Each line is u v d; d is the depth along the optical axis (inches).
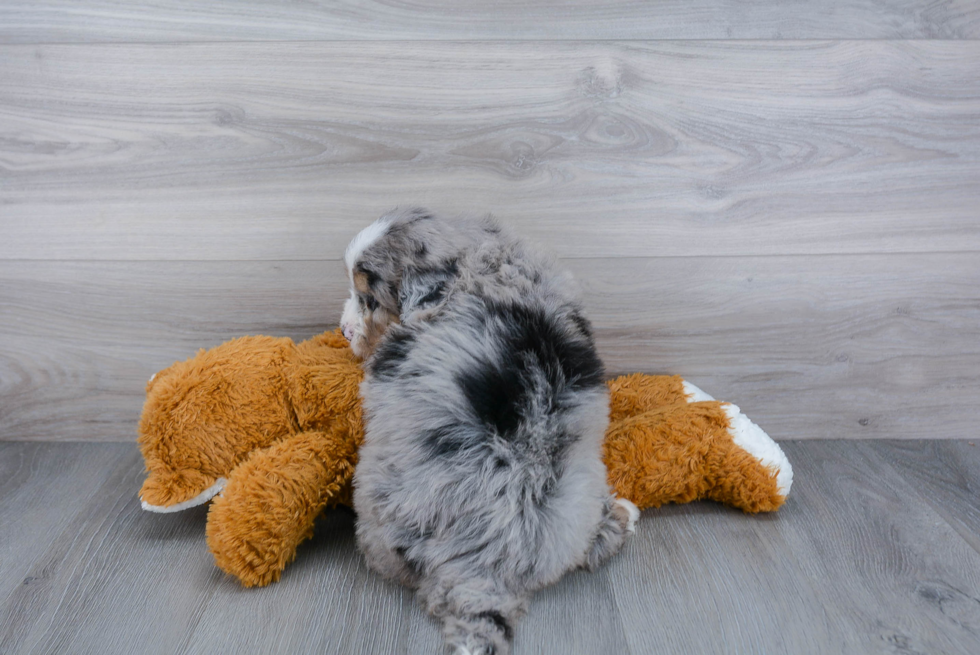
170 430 47.1
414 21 53.7
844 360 61.2
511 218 57.7
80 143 56.3
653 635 40.4
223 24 53.9
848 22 54.1
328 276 59.1
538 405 40.3
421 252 44.9
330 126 55.8
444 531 40.1
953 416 62.7
